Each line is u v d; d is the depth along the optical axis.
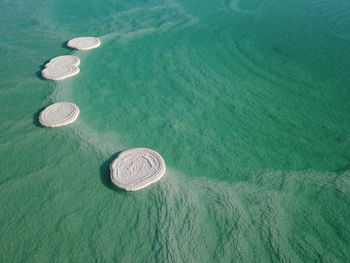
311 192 7.58
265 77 12.37
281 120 10.11
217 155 8.86
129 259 6.26
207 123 10.08
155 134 9.66
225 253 6.30
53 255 6.38
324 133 9.50
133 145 9.24
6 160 8.68
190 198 7.50
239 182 7.97
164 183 7.86
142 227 6.88
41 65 13.35
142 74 12.78
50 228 6.91
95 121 10.18
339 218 6.94
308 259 6.18
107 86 12.01
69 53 14.34
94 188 7.85
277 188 7.74
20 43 15.39
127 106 10.92
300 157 8.68
